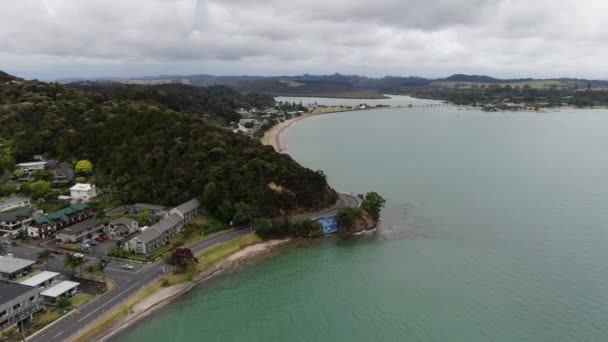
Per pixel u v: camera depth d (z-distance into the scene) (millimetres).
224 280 100688
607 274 99188
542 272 100938
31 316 78938
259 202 134000
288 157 159125
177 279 97375
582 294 90562
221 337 78688
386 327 81000
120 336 77500
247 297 92875
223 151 150125
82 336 75438
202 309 87688
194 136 160500
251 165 143375
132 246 108875
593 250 112750
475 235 125375
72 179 151750
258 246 119062
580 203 154875
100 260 99500
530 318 82375
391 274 102438
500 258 109062
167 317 84438
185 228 123125
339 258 112312
